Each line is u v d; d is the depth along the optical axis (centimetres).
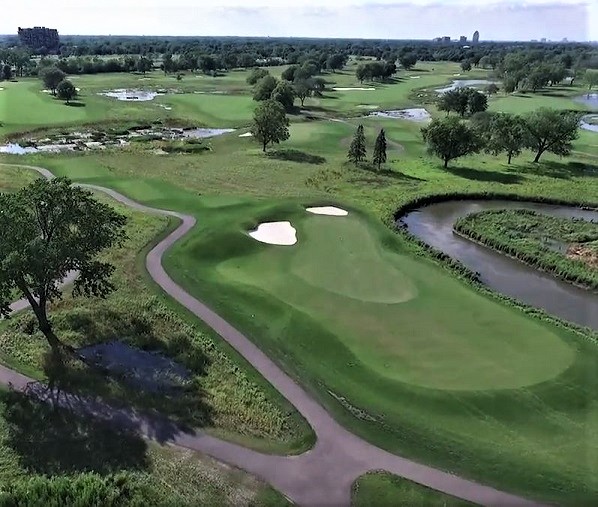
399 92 18600
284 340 3941
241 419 3147
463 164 9662
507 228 6619
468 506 2548
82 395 3303
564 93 17900
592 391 3328
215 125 12925
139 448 2884
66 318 4144
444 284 4847
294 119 13562
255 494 2603
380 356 3716
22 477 2681
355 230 6116
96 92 17200
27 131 11350
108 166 8738
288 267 5112
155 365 3662
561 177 8950
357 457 2855
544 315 4491
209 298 4509
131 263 5116
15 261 3406
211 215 6369
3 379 3438
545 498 2592
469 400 3250
